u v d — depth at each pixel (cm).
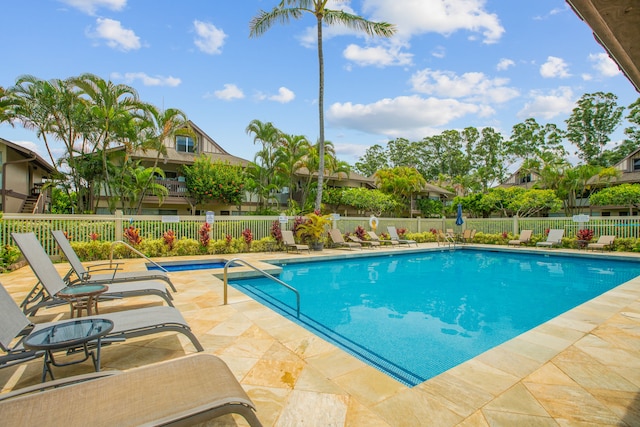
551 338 405
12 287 671
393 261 1312
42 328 262
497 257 1461
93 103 1652
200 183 2208
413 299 714
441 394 275
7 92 1506
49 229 1044
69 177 1850
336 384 287
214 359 219
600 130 3903
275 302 673
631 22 118
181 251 1183
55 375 295
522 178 3709
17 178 1820
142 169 2006
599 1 109
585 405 260
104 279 510
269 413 242
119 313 337
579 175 2686
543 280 937
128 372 200
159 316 330
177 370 204
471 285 864
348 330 513
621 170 2791
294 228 1457
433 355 424
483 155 4753
